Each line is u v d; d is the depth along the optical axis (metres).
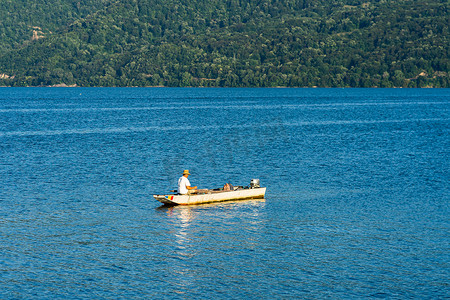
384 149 113.38
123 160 96.56
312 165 91.00
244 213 58.03
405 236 49.44
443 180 76.75
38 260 42.94
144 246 46.56
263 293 37.22
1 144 120.81
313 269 41.41
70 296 36.56
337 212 58.22
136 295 36.78
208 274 40.44
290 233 50.50
